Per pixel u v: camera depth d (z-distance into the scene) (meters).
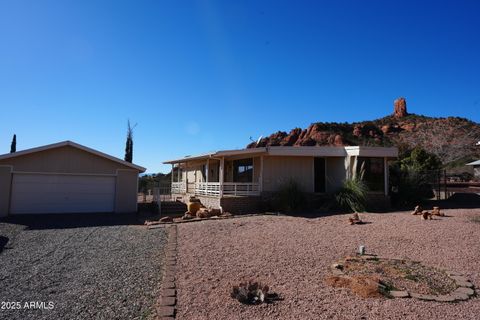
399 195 18.83
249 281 5.66
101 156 17.77
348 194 16.64
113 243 9.52
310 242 9.27
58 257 8.03
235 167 21.95
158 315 4.68
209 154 18.09
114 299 5.38
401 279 6.12
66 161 17.19
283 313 4.72
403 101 70.81
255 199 18.02
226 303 5.07
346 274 6.36
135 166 18.41
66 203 17.14
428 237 9.53
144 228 12.14
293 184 17.75
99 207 17.77
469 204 18.03
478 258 7.42
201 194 20.83
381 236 9.91
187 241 9.48
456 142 51.62
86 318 4.70
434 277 6.23
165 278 6.24
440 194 22.20
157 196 20.78
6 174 16.09
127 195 18.27
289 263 7.17
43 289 5.84
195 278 6.23
